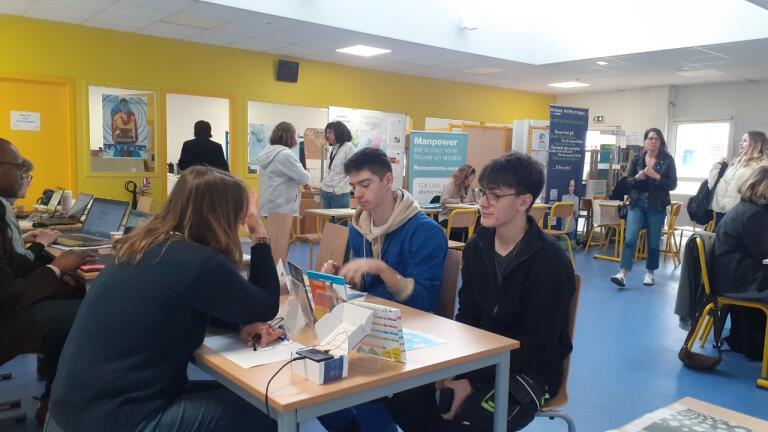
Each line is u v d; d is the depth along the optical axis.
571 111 8.21
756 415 2.90
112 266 1.50
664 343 4.05
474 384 1.78
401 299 2.05
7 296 2.11
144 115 7.52
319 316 1.63
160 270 1.42
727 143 10.70
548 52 8.90
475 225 6.06
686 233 9.95
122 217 3.54
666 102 11.34
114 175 7.32
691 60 8.38
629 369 3.52
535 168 1.82
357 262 2.05
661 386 3.25
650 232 5.91
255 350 1.55
